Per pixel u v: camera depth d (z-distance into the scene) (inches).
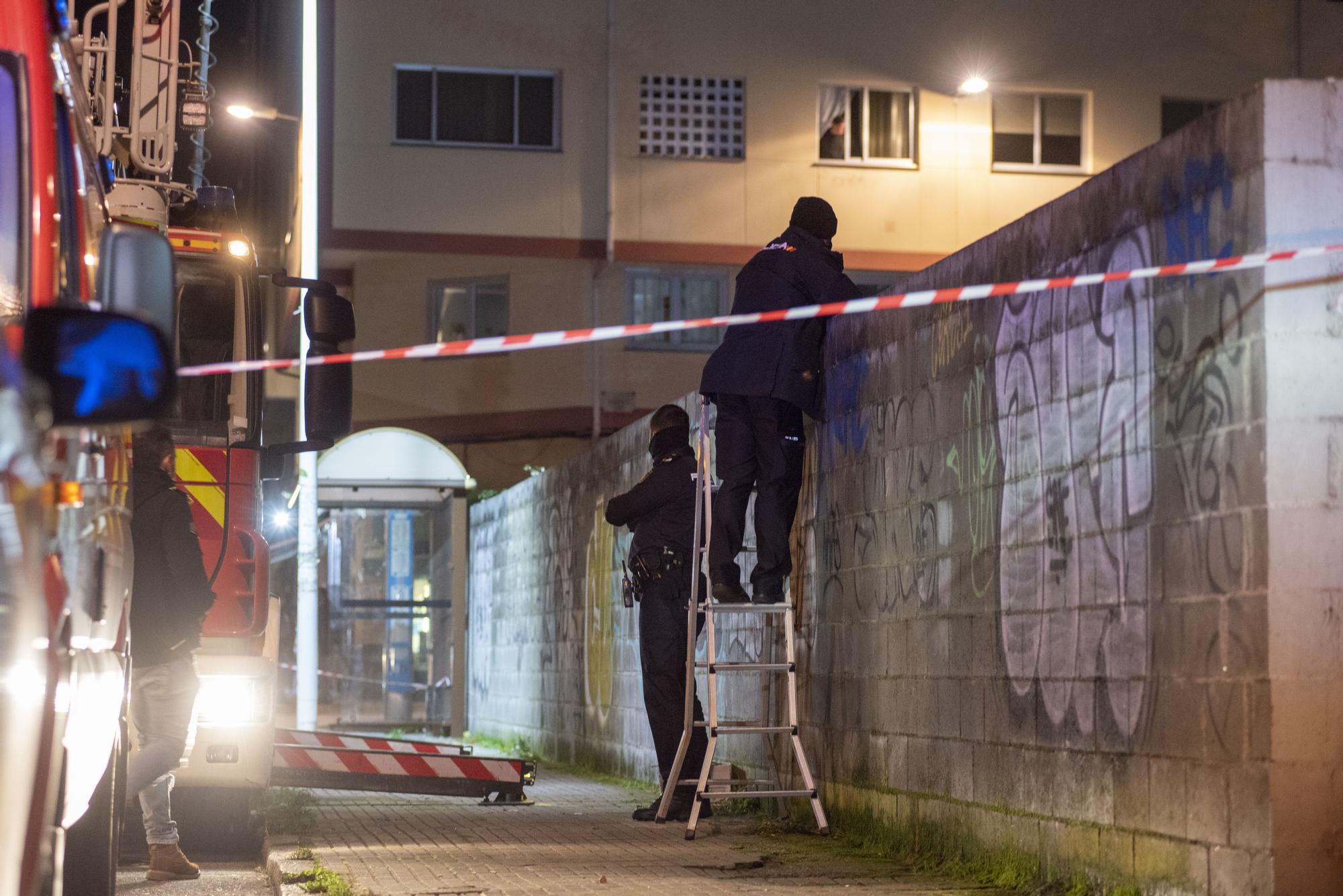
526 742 2066.9
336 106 3257.9
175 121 1182.3
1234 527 620.1
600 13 3324.3
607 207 3302.2
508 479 3319.4
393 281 3304.6
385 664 2333.9
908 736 930.1
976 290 713.6
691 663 1077.8
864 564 1002.1
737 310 1067.9
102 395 362.9
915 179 3376.0
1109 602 711.1
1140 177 699.4
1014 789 798.5
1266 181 612.7
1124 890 690.2
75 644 458.6
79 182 550.9
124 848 1146.0
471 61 3284.9
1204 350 645.3
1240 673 613.0
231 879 977.5
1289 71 3425.2
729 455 1069.8
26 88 476.7
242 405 1069.8
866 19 3373.5
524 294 3319.4
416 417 3312.0
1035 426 783.1
